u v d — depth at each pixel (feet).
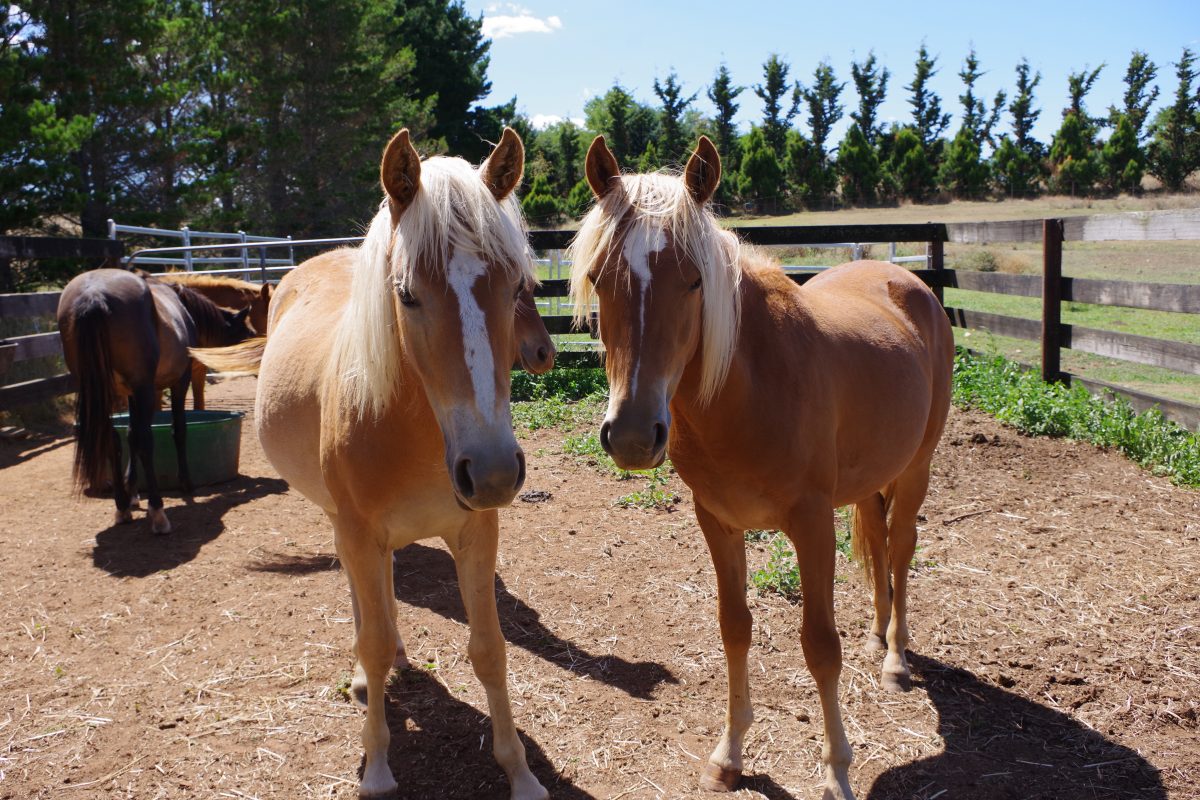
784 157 146.51
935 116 166.61
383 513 8.41
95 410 16.66
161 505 17.15
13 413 27.71
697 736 9.75
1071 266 59.47
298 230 86.63
